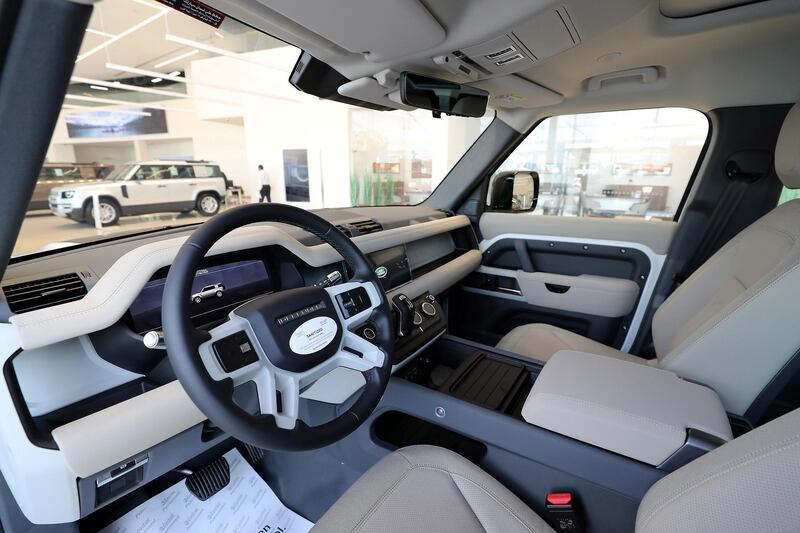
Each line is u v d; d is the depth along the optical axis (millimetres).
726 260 1167
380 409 1052
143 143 10977
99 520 1019
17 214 505
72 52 407
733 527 473
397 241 1404
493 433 899
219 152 10898
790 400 1251
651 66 1345
